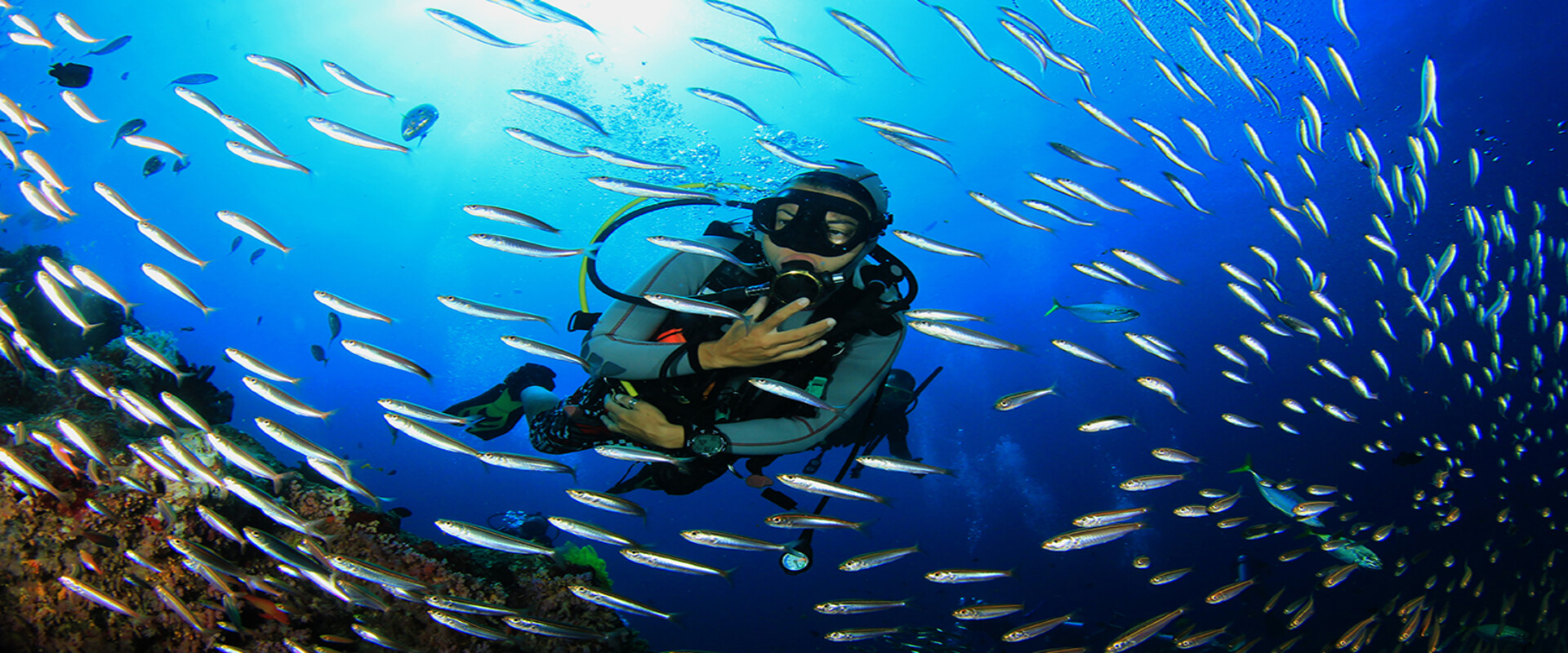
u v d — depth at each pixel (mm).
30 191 3625
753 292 2484
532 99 2990
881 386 2725
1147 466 19938
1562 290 10398
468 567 3830
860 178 2557
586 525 2348
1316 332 4645
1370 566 4723
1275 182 5285
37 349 3205
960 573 2879
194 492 3178
